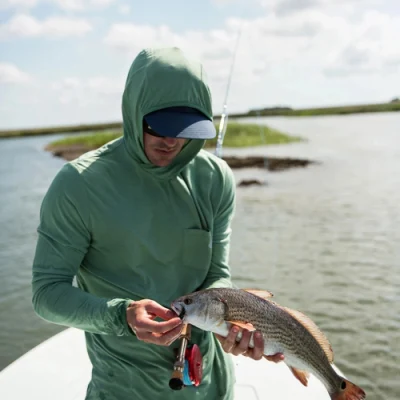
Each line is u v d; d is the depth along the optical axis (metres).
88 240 2.04
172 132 1.86
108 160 2.07
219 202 2.26
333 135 29.27
